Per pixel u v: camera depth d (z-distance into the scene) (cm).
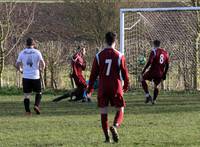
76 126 2580
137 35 4822
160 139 2184
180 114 3012
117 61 2070
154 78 3534
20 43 5081
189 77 4619
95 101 3844
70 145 2066
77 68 3781
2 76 4828
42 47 4753
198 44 4659
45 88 4728
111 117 2922
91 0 6769
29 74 3009
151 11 4472
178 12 4844
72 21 6956
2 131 2442
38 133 2373
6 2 5612
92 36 6794
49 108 3406
